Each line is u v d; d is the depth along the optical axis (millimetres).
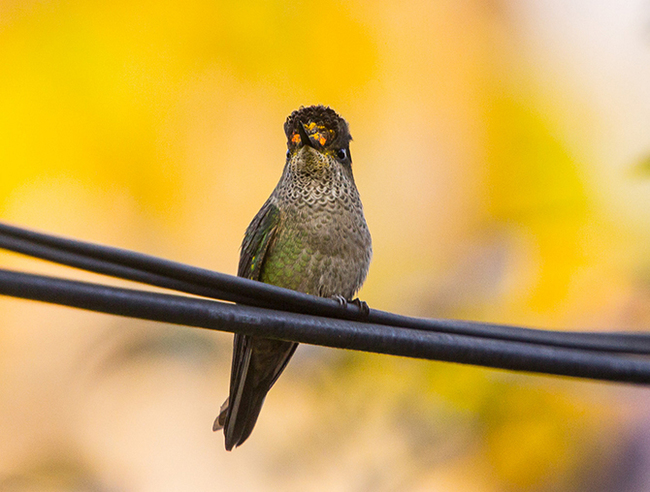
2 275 3705
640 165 9258
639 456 12133
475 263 12320
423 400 9484
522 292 12141
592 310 12125
